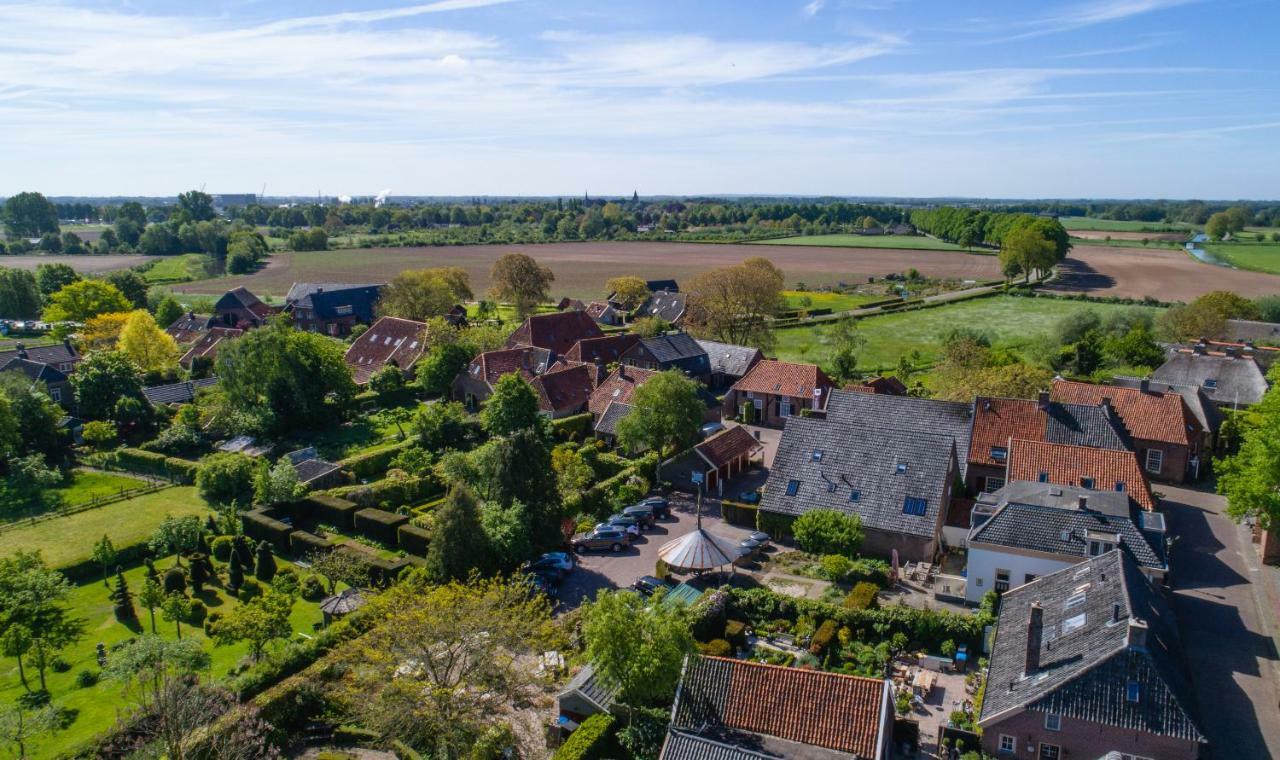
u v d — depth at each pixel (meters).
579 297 188.38
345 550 55.50
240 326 142.25
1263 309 125.44
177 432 83.81
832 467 61.00
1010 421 68.19
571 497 63.03
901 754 36.88
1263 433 53.50
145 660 38.88
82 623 51.19
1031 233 183.75
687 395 70.69
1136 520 50.50
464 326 134.38
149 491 74.00
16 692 43.28
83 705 41.84
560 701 38.94
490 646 37.81
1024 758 35.78
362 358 115.94
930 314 159.50
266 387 87.44
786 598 48.03
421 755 36.62
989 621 44.66
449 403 88.31
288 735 38.84
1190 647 45.47
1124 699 34.50
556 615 48.97
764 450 81.50
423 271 146.88
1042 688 35.94
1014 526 50.28
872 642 45.75
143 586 52.75
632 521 61.84
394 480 69.19
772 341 122.81
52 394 99.69
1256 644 45.69
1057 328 125.69
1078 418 66.69
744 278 121.94
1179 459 70.19
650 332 120.62
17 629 41.75
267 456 81.12
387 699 36.03
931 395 93.12
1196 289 176.38
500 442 58.06
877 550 57.25
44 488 74.94
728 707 36.06
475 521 49.75
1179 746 33.34
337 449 84.56
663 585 51.31
